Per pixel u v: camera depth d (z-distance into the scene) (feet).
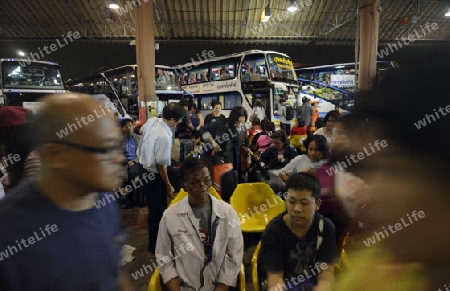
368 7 27.37
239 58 34.04
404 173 1.31
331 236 5.61
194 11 45.85
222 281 6.23
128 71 36.70
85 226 2.86
